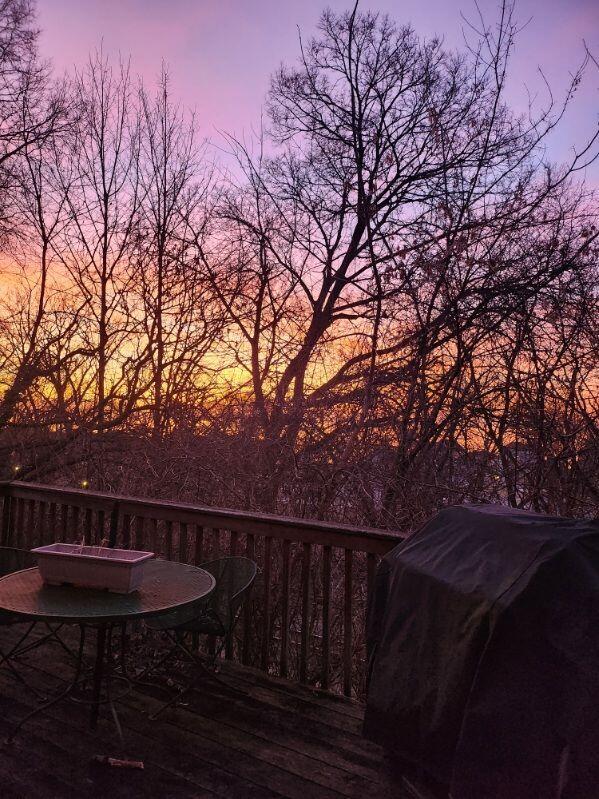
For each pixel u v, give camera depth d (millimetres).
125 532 4484
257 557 5551
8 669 3641
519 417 6449
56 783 2518
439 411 6934
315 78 10492
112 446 8492
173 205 10422
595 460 6145
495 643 2029
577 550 2127
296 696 3430
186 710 3223
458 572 2404
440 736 2227
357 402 7102
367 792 2529
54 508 4863
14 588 2871
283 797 2480
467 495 6422
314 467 6496
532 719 1869
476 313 7098
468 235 7559
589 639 1880
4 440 9531
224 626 3367
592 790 1676
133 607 2648
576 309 6602
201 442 7207
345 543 3455
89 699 3283
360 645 5547
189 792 2492
